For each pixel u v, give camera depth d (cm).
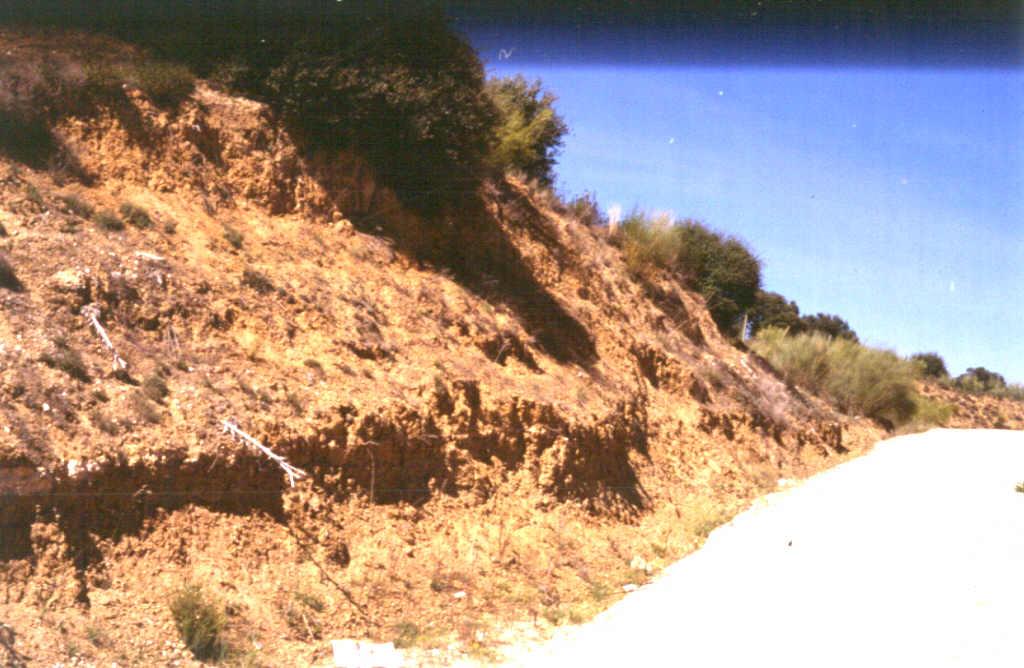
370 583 980
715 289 2605
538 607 1073
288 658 835
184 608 799
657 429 1692
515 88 2158
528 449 1309
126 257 1058
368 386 1145
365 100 1431
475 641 954
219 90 1395
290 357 1111
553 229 1880
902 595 1002
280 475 976
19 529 775
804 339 2992
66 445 827
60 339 911
